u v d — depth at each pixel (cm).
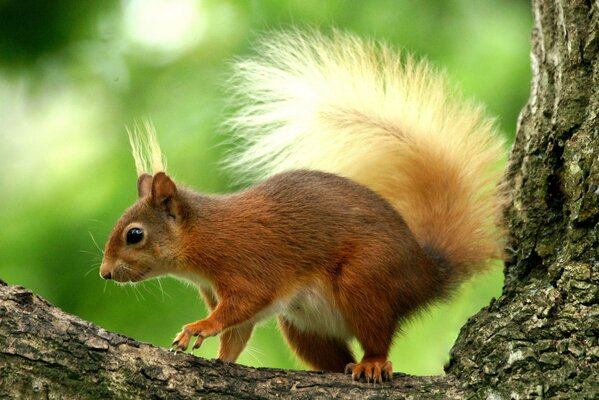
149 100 1464
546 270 917
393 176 1111
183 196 998
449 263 1052
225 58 1450
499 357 823
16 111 1516
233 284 965
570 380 790
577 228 870
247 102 1184
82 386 762
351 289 952
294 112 1127
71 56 1485
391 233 976
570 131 918
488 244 1032
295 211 984
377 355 952
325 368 1038
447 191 1093
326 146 1120
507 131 1337
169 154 1376
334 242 970
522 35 1398
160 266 995
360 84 1136
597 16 912
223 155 1360
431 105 1127
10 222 1341
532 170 972
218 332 938
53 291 1279
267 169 1134
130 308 1283
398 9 1409
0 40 1459
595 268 844
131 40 1505
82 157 1416
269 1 1449
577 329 817
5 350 754
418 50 1388
